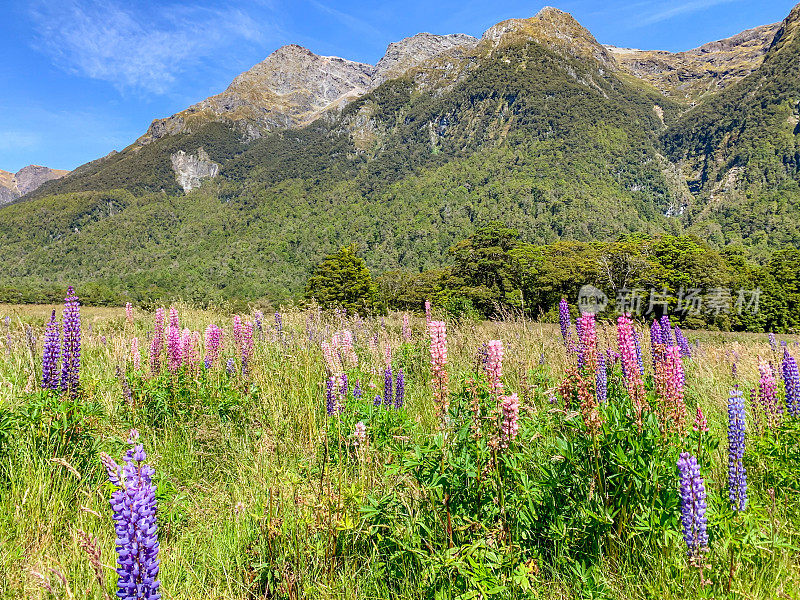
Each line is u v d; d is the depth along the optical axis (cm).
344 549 325
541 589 283
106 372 702
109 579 288
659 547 304
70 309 529
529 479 351
